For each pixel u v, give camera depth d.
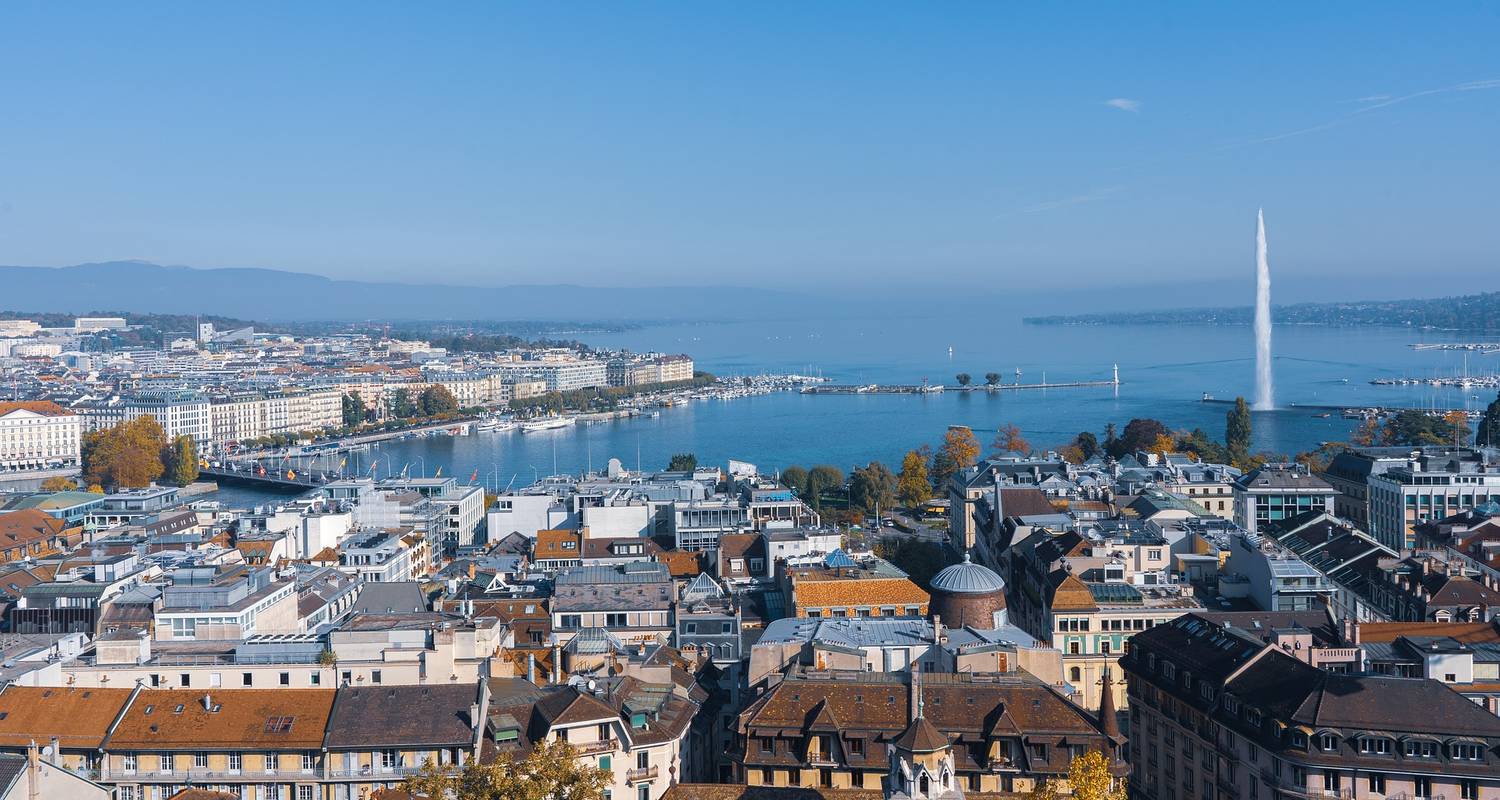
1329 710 178.62
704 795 178.50
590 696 192.88
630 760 191.50
